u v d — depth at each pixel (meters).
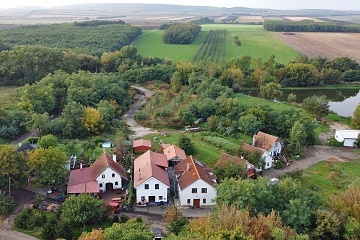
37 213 72.69
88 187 81.38
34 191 81.81
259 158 98.38
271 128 124.62
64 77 153.12
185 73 187.62
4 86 170.12
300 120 122.31
